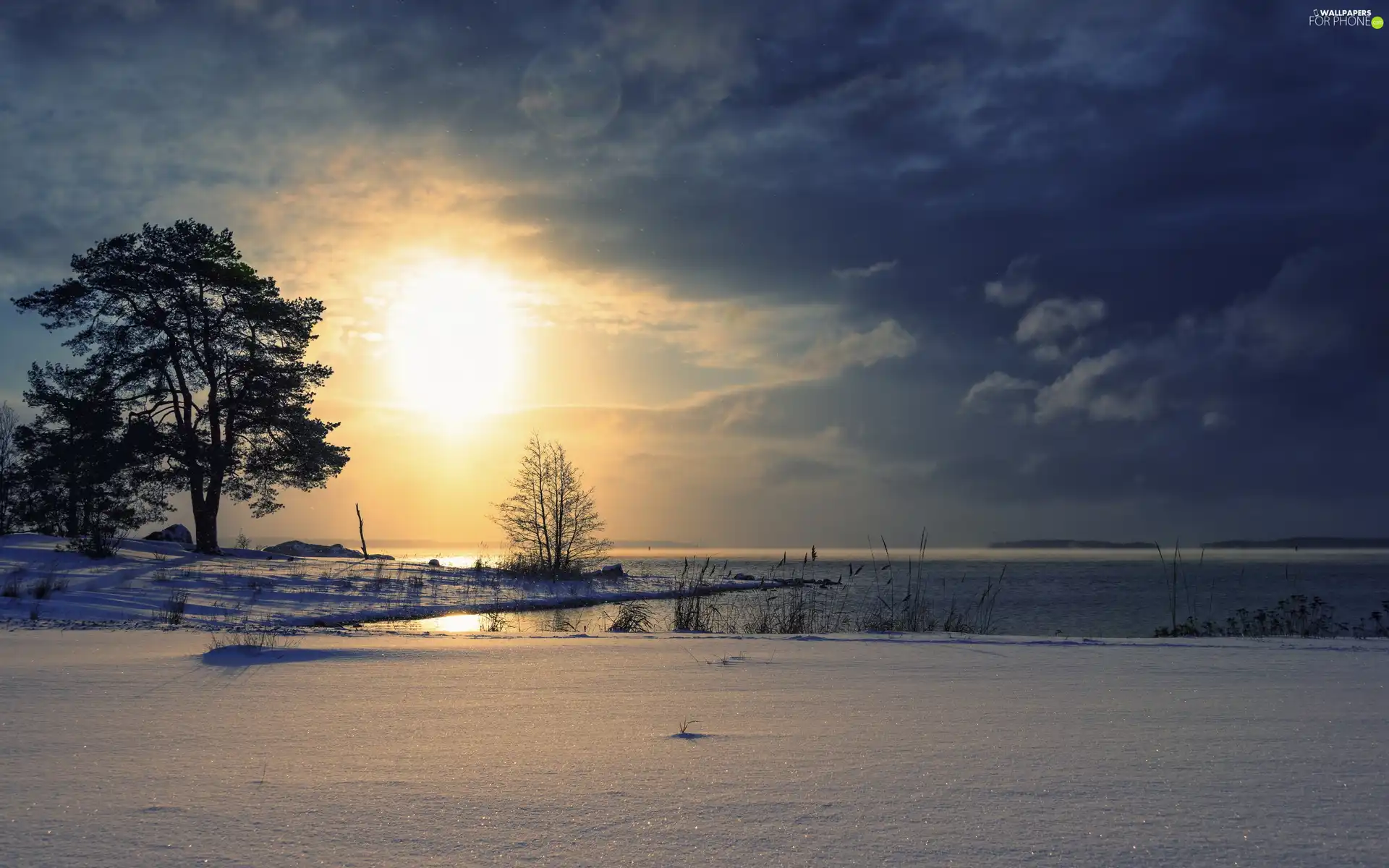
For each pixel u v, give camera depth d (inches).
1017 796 164.9
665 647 436.1
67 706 269.1
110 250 1574.8
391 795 167.8
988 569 4185.5
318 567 1535.4
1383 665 368.5
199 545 1608.0
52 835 143.2
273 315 1662.2
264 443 1696.6
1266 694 290.2
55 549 1369.3
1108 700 279.3
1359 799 161.8
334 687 308.2
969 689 303.3
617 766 190.7
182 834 144.1
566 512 1870.1
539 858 132.0
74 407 1529.3
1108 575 3174.2
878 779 178.2
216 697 286.0
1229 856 131.0
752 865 128.4
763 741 217.5
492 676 338.3
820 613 803.4
